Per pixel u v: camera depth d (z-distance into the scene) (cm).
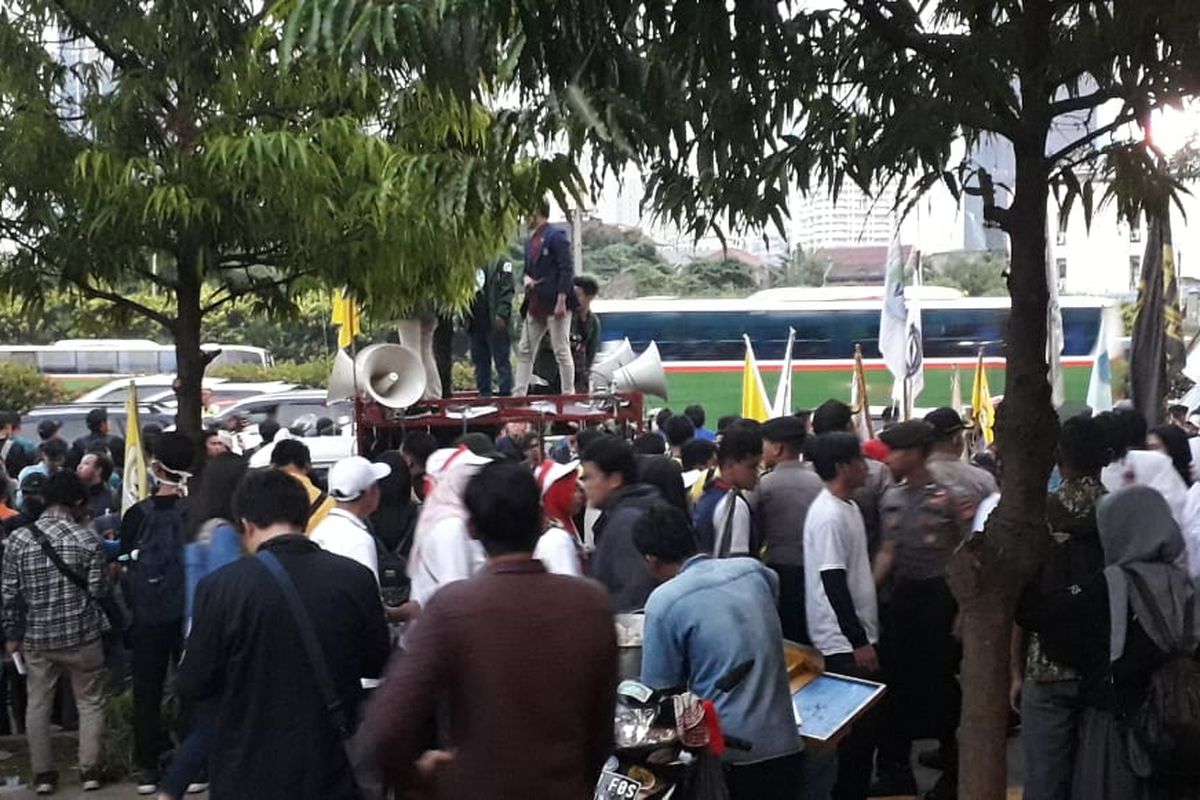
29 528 762
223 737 437
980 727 423
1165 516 494
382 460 727
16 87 762
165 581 742
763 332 2745
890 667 683
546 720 346
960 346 2731
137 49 770
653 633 483
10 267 796
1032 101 419
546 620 352
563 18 342
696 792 452
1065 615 494
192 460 759
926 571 675
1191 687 473
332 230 741
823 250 3288
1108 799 494
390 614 594
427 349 1185
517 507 359
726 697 476
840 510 632
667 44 364
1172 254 1048
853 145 429
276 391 2858
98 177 721
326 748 434
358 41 328
